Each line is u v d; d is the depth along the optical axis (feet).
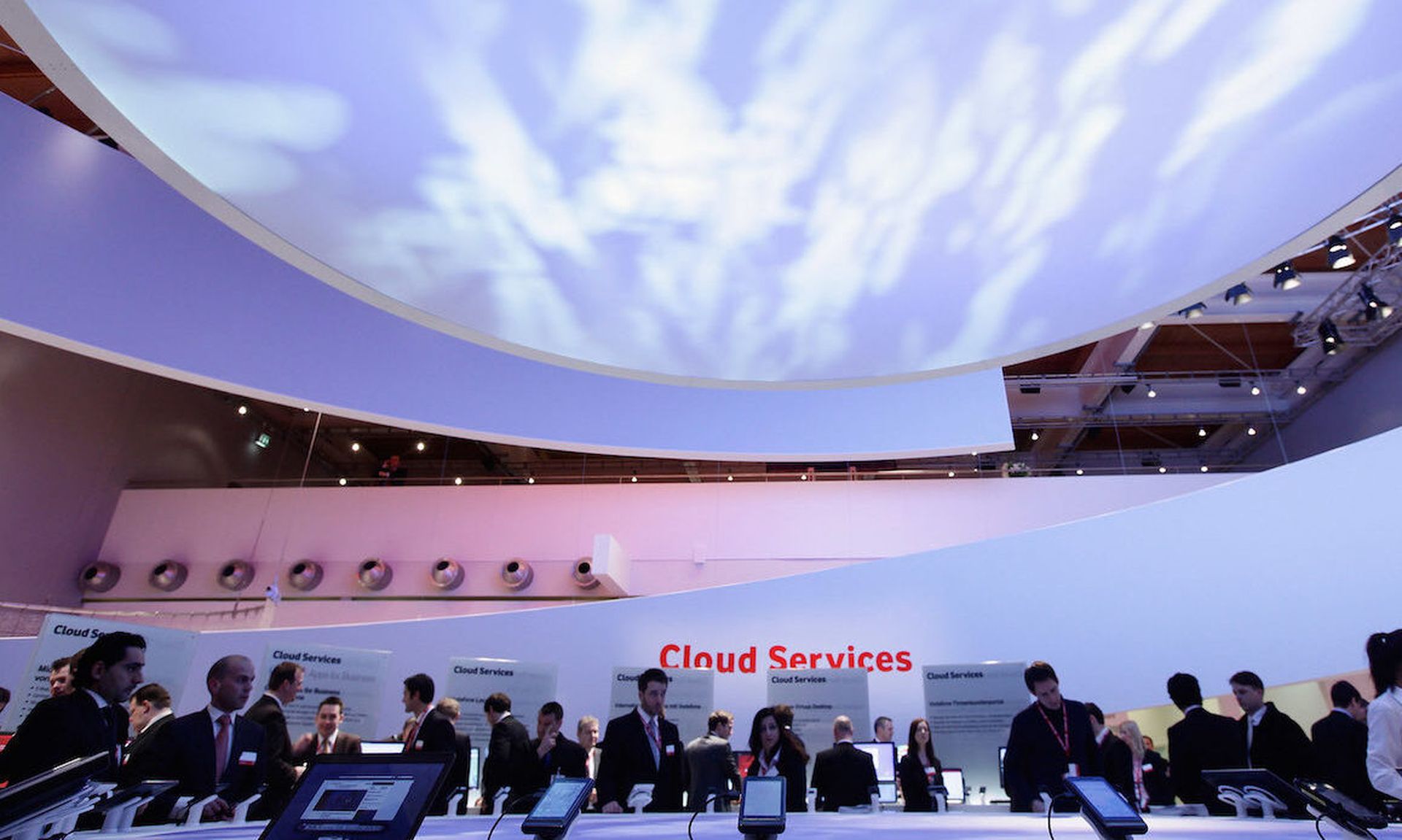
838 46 16.43
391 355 25.73
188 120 15.60
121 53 14.16
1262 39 15.96
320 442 48.98
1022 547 27.45
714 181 19.65
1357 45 15.74
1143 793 20.76
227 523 41.04
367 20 15.19
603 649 29.22
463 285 21.42
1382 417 39.68
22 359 36.96
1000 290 22.29
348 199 18.29
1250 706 16.35
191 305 21.61
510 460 45.98
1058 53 16.48
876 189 19.93
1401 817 7.50
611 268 21.99
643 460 43.68
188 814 10.23
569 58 16.46
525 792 16.83
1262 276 38.63
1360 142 16.76
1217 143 17.89
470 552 39.86
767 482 40.16
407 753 6.03
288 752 15.61
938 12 15.84
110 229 20.35
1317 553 22.85
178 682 19.49
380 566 39.01
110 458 40.78
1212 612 23.98
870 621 28.30
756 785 7.55
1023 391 44.70
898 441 30.35
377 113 16.78
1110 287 21.31
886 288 22.82
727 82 17.08
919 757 19.24
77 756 9.38
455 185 18.80
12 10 12.84
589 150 18.57
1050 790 13.66
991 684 18.52
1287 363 44.65
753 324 24.03
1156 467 45.93
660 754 16.76
